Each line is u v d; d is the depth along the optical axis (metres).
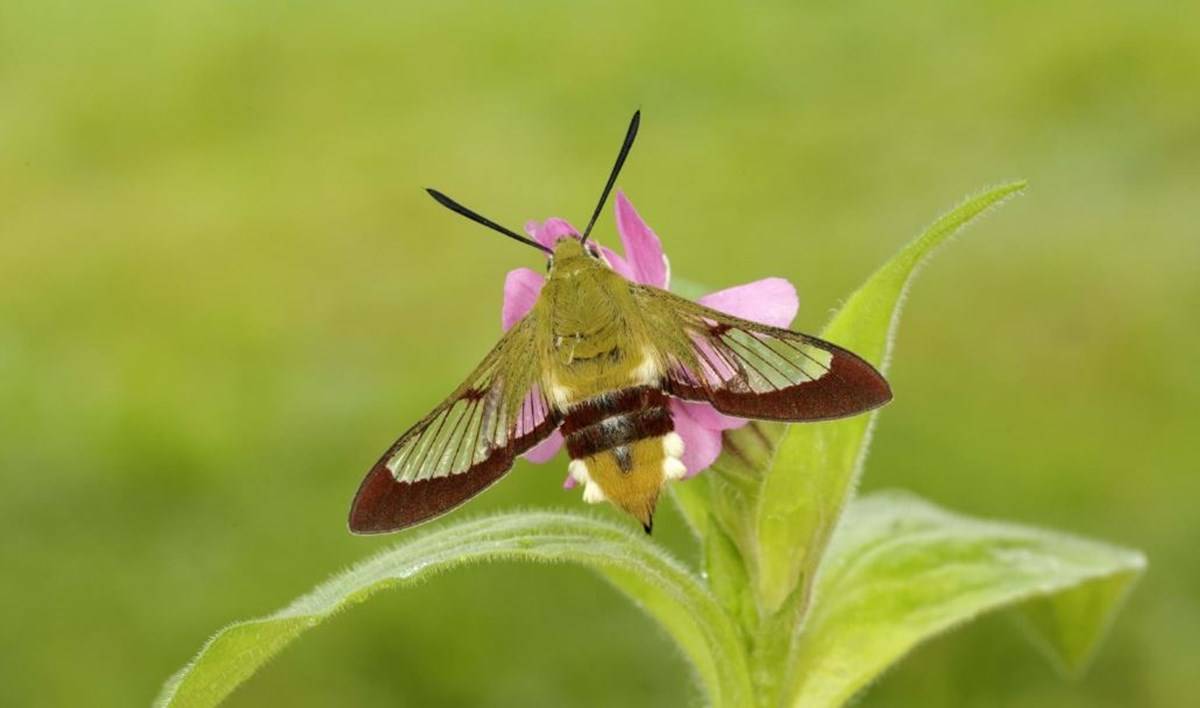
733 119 1.00
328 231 0.91
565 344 0.32
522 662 0.52
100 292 0.84
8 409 0.69
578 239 0.33
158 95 1.16
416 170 0.97
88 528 0.60
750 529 0.35
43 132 1.10
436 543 0.34
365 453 0.65
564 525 0.34
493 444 0.33
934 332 0.71
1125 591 0.40
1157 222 0.79
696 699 0.38
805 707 0.36
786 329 0.32
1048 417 0.63
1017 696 0.49
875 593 0.37
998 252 0.79
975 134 0.92
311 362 0.74
